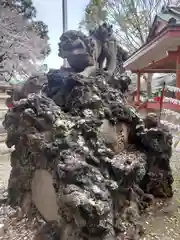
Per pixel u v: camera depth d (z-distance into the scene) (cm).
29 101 279
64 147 250
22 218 294
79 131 267
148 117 389
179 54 948
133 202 296
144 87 2067
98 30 388
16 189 318
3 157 660
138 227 272
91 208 204
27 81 337
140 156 335
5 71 2298
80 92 303
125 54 477
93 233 209
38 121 263
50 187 256
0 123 977
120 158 295
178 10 1322
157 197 363
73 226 213
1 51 2247
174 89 911
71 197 203
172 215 319
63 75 318
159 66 1541
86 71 342
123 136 339
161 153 360
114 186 243
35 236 257
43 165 265
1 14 2158
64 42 341
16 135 295
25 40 2320
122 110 333
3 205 329
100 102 307
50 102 286
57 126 262
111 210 242
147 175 357
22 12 2456
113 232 229
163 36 840
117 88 375
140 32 2014
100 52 388
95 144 267
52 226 251
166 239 270
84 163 227
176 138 710
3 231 274
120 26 2039
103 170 257
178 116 818
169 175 369
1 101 1380
